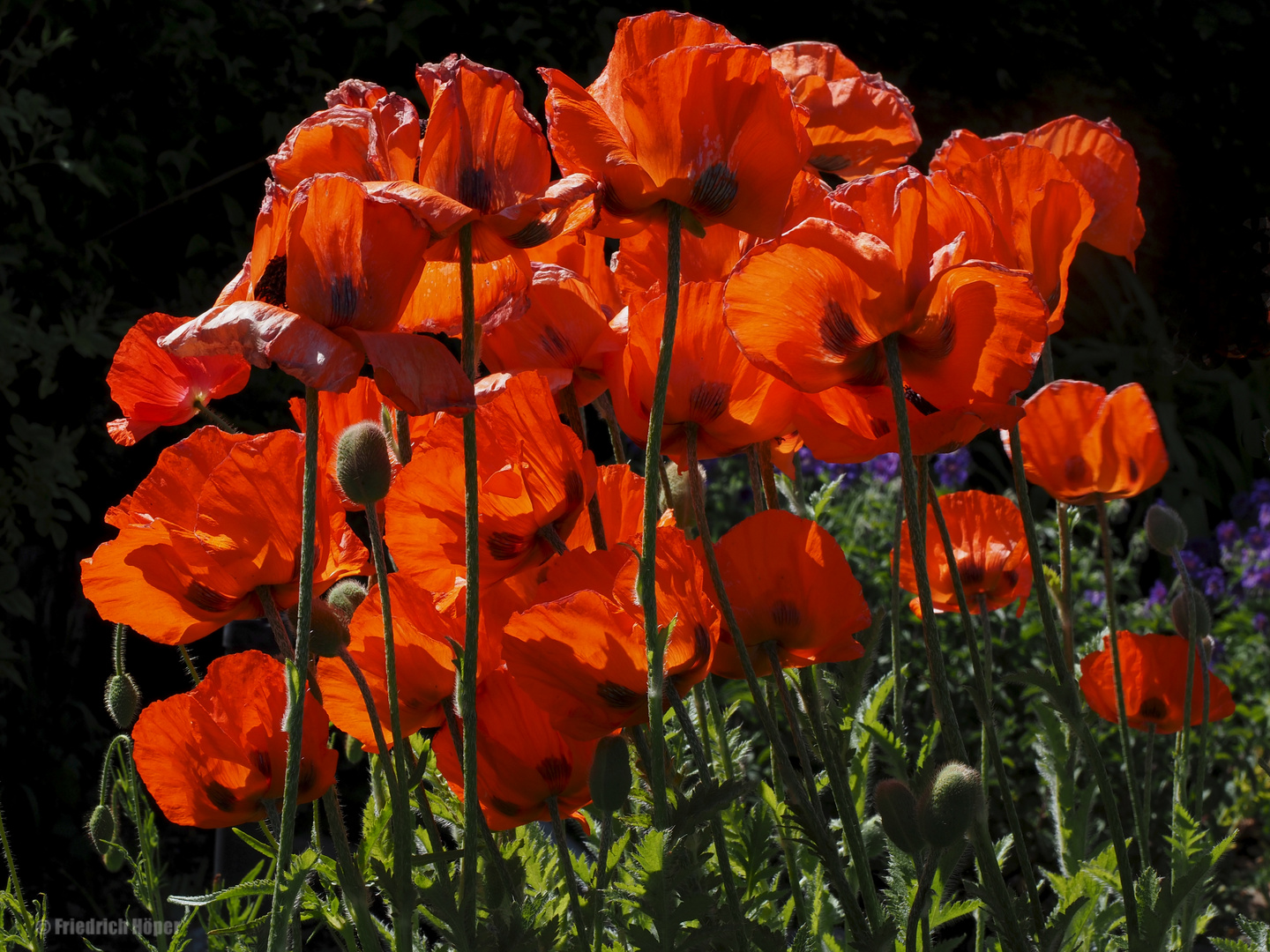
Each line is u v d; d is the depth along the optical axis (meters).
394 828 1.77
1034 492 6.26
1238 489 7.06
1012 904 1.79
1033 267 1.86
